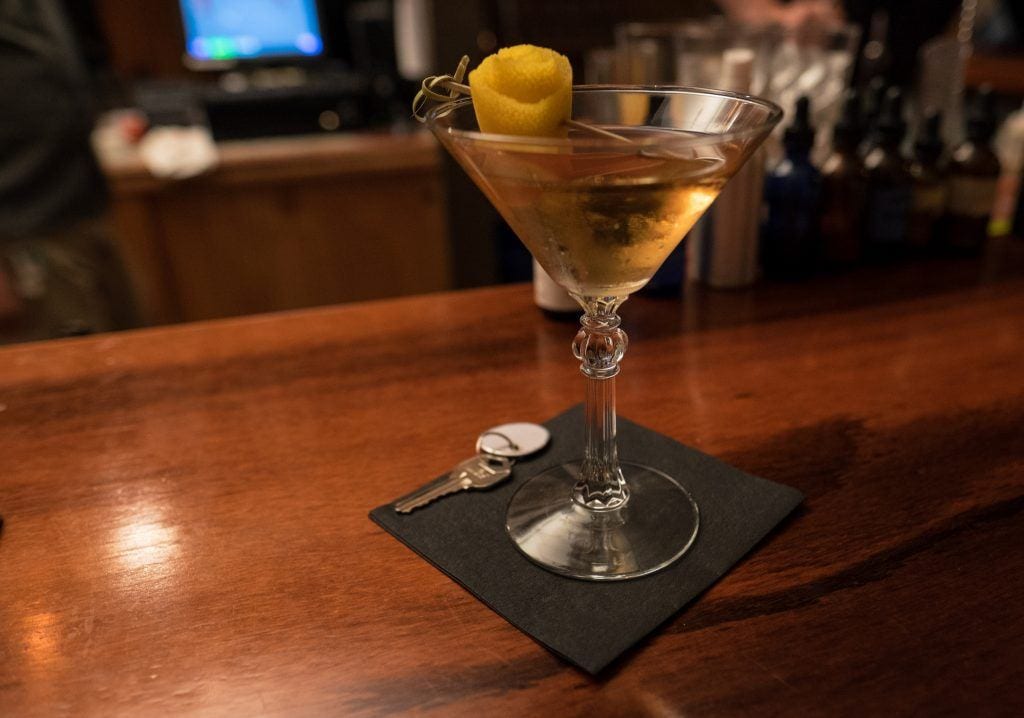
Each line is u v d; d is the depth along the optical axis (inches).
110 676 9.7
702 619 10.4
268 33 50.4
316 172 46.0
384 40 49.2
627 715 9.0
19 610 10.8
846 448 13.9
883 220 21.1
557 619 10.3
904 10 29.5
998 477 13.0
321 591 11.0
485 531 12.0
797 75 22.5
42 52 35.6
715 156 9.8
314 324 19.3
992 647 9.8
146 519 12.6
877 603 10.5
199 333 19.0
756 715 9.0
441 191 49.5
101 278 41.2
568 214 9.8
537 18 44.3
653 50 25.7
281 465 13.9
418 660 9.9
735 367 16.8
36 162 36.7
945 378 16.0
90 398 16.2
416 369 17.1
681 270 19.8
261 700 9.3
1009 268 21.3
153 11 54.9
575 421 15.0
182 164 43.3
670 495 12.6
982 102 20.4
